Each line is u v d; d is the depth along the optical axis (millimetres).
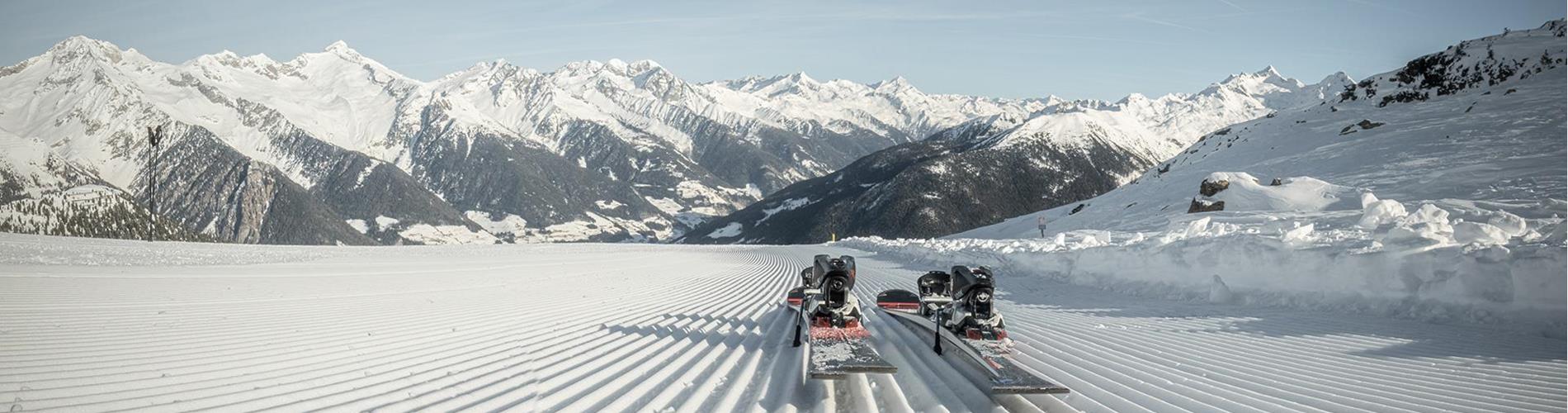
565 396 4844
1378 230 12539
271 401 4492
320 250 26906
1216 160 53562
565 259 23109
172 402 4410
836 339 6301
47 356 5605
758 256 28344
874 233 162125
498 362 5895
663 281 14781
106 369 5223
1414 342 7082
